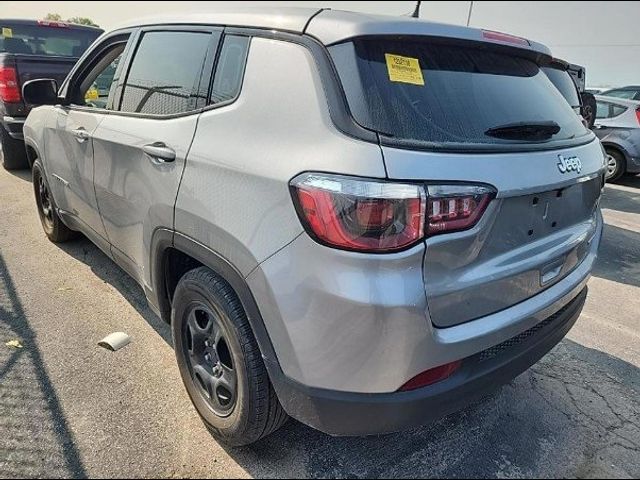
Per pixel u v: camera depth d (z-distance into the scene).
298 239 1.66
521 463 2.20
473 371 1.83
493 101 1.97
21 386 2.51
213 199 1.96
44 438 2.19
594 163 2.32
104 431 2.25
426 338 1.63
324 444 2.27
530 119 2.07
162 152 2.24
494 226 1.76
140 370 2.68
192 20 2.41
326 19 1.86
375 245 1.56
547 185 1.91
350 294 1.57
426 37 1.88
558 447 2.30
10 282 3.63
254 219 1.79
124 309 3.33
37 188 4.40
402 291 1.57
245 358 1.92
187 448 2.18
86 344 2.90
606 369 2.95
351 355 1.63
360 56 1.75
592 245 2.55
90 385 2.54
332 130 1.67
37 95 3.36
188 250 2.15
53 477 2.00
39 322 3.11
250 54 2.03
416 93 1.78
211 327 2.17
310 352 1.69
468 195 1.64
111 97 2.90
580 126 2.51
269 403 1.97
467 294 1.73
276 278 1.71
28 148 4.30
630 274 4.57
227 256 1.91
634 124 8.18
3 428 2.23
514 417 2.49
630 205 7.21
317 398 1.73
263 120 1.88
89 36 7.89
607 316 3.67
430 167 1.60
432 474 2.12
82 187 3.23
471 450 2.26
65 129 3.36
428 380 1.70
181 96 2.32
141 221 2.52
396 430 1.75
